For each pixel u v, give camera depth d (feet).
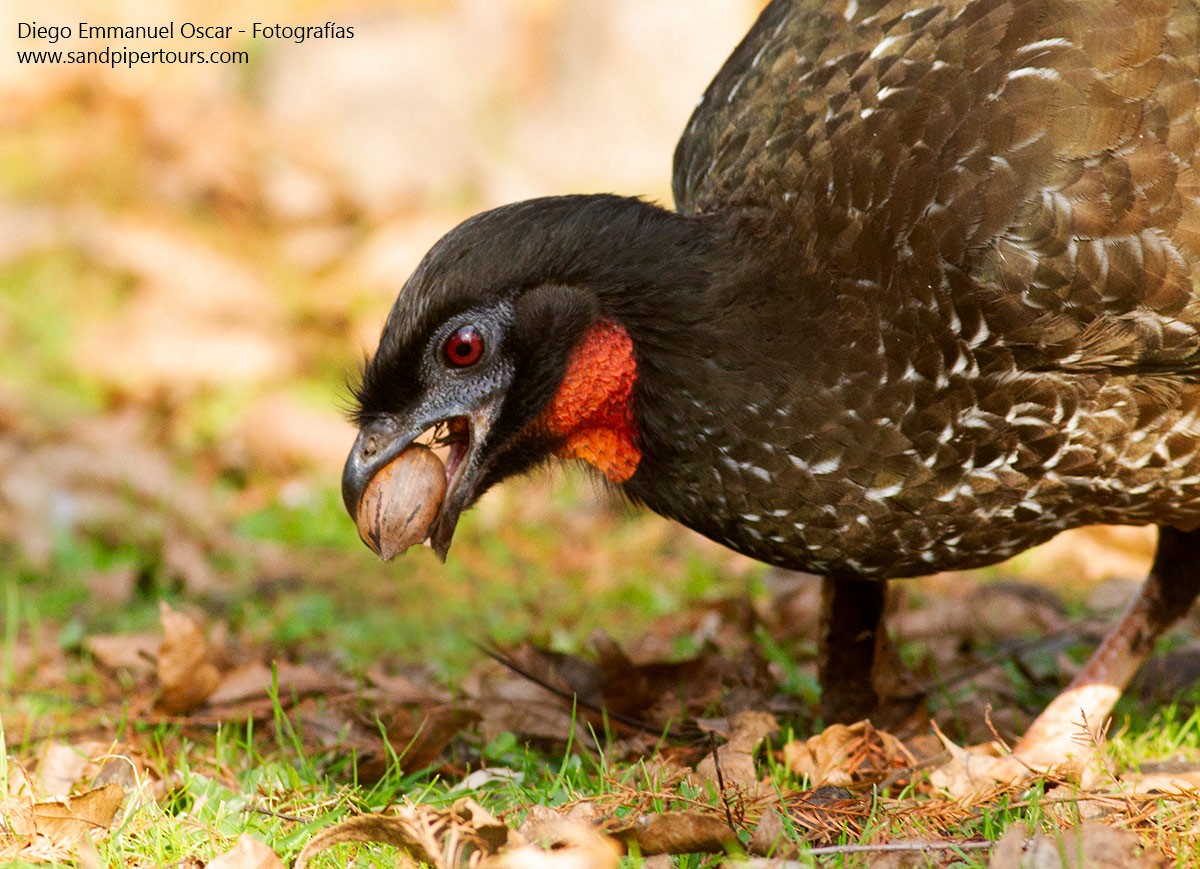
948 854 21.22
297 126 72.79
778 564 24.64
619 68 69.82
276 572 40.50
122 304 59.41
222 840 21.88
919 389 23.02
